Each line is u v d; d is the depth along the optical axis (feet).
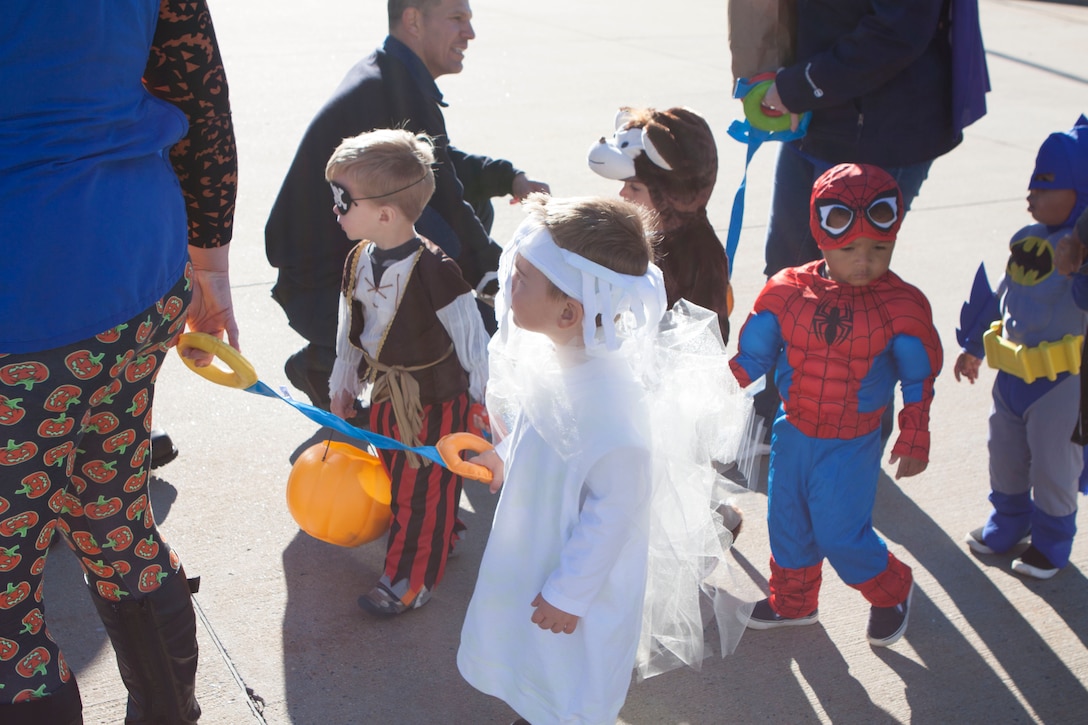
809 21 11.45
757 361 9.17
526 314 6.80
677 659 8.02
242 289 16.42
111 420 6.34
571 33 38.99
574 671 7.16
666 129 9.66
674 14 44.29
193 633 7.23
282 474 11.79
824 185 8.70
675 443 7.48
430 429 9.62
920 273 18.71
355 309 9.50
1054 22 47.85
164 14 6.25
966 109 11.47
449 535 9.81
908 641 9.70
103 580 6.85
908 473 8.82
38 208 5.36
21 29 5.14
